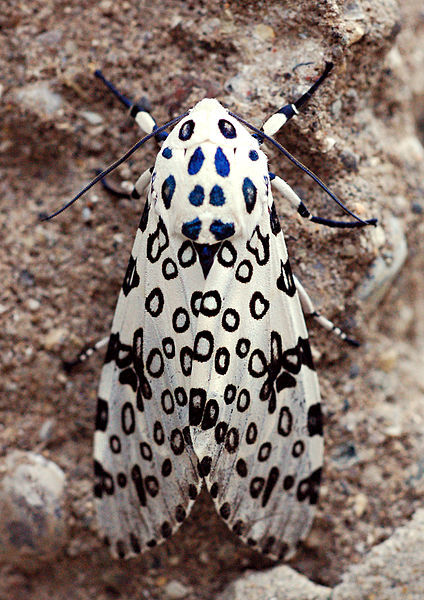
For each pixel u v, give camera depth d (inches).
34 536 7.8
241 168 7.3
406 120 8.1
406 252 8.0
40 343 7.9
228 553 7.8
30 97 7.8
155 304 7.4
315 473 7.5
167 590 7.8
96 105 7.8
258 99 7.6
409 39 8.3
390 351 8.0
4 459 7.8
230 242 7.3
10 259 7.9
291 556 7.6
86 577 7.9
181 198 7.3
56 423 7.9
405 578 7.6
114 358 7.5
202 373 7.3
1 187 7.9
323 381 7.9
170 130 7.7
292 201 7.6
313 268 7.8
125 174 7.8
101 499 7.6
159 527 7.5
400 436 7.9
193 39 7.7
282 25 7.6
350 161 7.7
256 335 7.4
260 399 7.4
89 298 7.9
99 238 7.9
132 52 7.8
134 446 7.5
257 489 7.5
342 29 7.6
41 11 7.8
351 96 7.7
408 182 8.0
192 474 7.4
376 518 7.8
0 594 7.8
